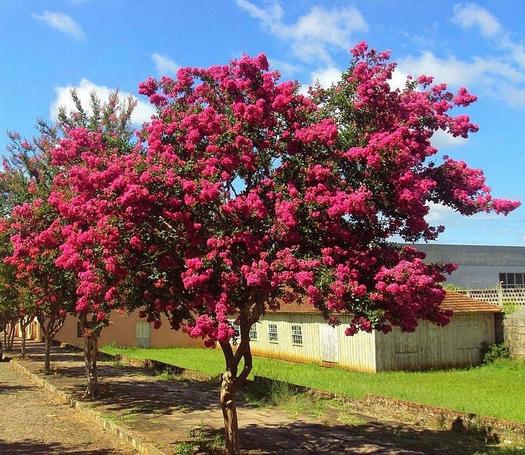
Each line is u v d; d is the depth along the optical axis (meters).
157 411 12.67
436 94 7.88
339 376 19.08
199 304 7.43
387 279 6.61
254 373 19.67
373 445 9.48
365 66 7.57
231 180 7.60
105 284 8.11
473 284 38.75
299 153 7.45
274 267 6.65
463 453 8.91
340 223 7.02
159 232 7.50
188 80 8.18
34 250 11.12
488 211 7.60
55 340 38.06
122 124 16.88
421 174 7.67
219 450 8.84
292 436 10.15
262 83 7.75
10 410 13.83
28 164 17.42
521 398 13.69
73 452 9.72
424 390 15.21
